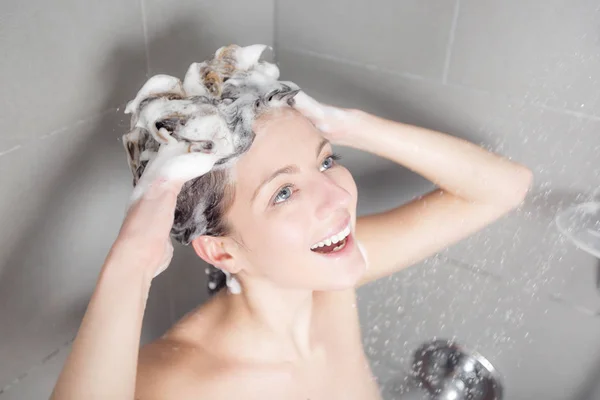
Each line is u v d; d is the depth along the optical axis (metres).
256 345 0.78
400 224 0.90
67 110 0.80
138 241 0.61
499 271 1.08
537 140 0.94
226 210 0.67
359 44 1.03
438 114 1.01
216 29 0.99
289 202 0.66
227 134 0.63
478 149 0.88
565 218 0.97
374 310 1.23
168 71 0.93
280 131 0.66
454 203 0.90
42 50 0.74
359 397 0.89
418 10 0.95
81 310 0.96
